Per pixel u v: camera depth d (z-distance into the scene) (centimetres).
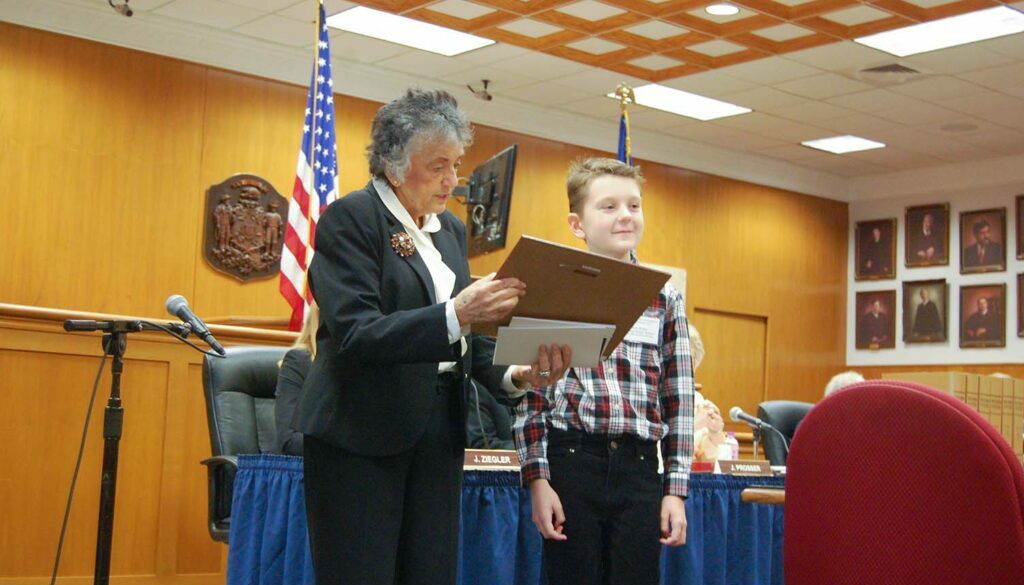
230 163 948
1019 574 132
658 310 275
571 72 1031
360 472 206
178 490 524
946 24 880
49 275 852
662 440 275
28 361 493
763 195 1348
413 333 198
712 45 942
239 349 441
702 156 1280
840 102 1091
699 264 1281
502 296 201
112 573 501
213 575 531
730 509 353
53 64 865
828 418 147
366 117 1037
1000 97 1057
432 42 964
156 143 910
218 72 947
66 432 501
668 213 1257
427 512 213
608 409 259
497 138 1122
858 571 143
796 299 1370
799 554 150
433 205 219
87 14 877
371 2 851
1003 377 393
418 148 213
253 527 309
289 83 986
